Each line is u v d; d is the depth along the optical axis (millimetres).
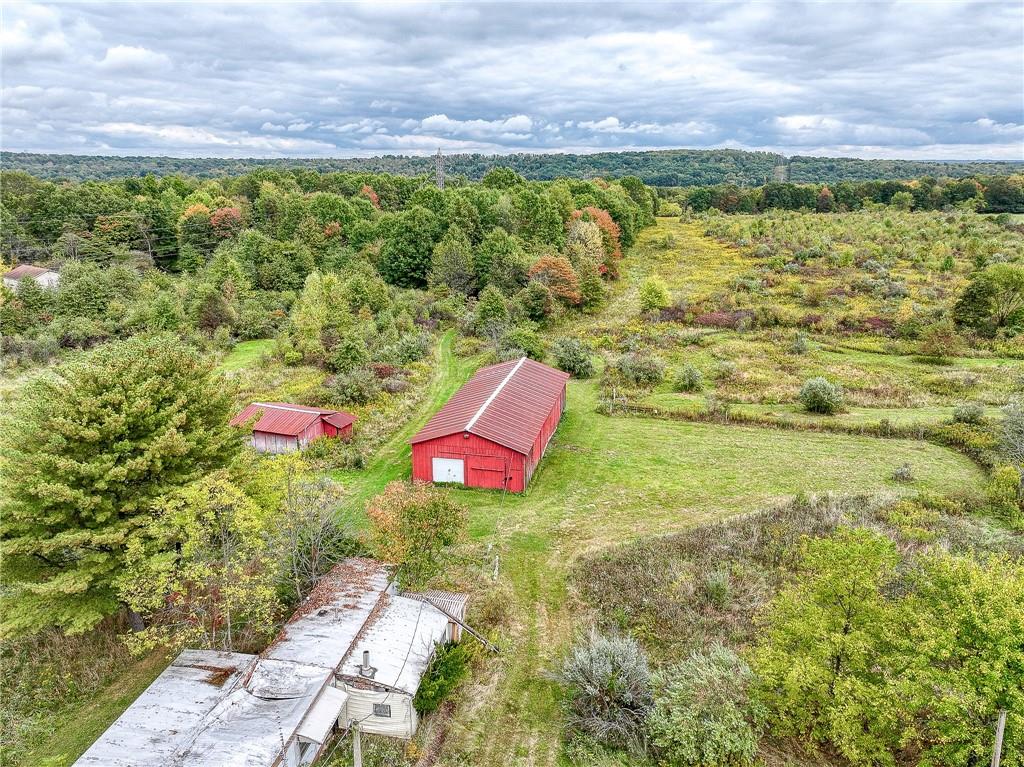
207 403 22062
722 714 16797
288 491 22766
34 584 18203
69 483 19000
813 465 35844
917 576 18031
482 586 24922
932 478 33562
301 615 19719
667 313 68250
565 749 17703
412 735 17641
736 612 22922
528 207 90750
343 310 61656
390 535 22297
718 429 41688
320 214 94125
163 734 15148
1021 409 37094
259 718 15602
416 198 96562
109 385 20016
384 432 41125
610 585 24719
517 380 40969
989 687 14281
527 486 33750
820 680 16828
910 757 16953
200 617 20953
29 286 64812
